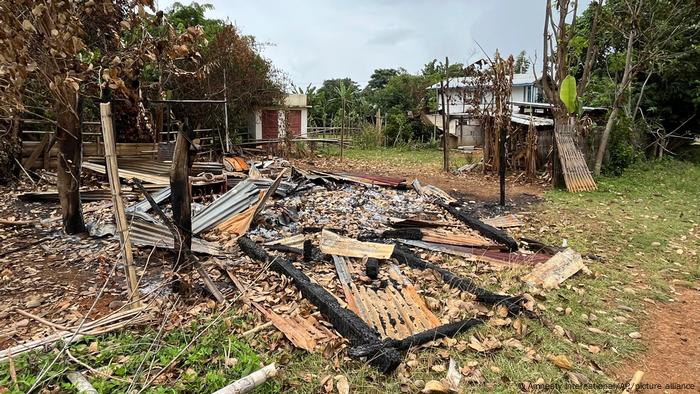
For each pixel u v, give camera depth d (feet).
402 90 81.92
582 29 47.96
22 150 26.68
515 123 35.83
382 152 55.57
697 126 48.57
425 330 10.14
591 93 49.14
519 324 10.52
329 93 94.63
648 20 33.94
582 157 29.81
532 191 28.68
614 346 10.16
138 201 20.71
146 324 9.90
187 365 8.41
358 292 11.85
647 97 46.65
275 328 10.02
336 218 19.62
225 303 10.94
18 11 10.55
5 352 8.34
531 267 14.48
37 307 10.87
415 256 14.80
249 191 20.12
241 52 44.37
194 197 21.91
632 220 21.36
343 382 8.18
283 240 15.85
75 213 16.10
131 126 28.53
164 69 23.67
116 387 7.59
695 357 9.85
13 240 15.69
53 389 7.47
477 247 16.33
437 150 57.52
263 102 49.60
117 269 13.19
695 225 20.61
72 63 12.54
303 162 43.32
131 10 12.57
